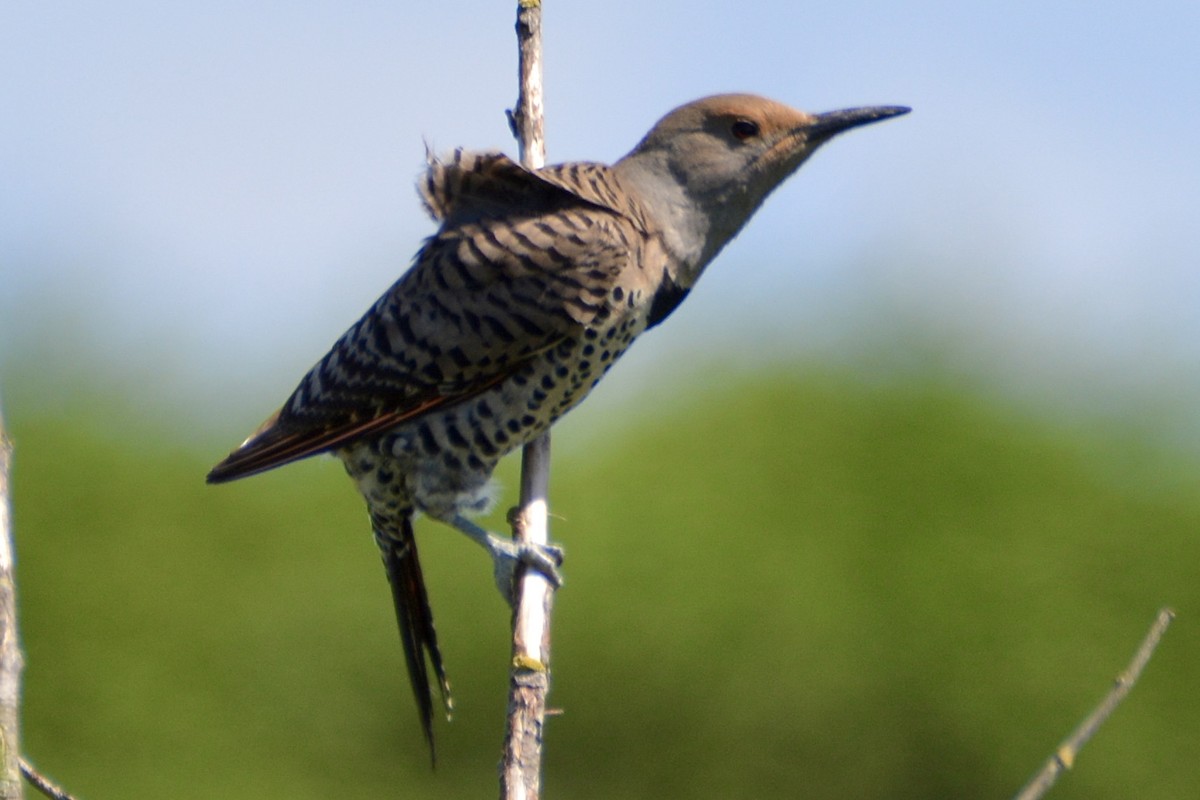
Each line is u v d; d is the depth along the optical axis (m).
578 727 15.01
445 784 14.68
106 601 15.06
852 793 15.16
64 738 14.62
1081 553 15.64
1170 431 16.52
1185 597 15.51
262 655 14.97
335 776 14.59
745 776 14.98
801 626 15.22
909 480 15.99
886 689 15.23
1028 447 16.14
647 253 8.15
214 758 14.55
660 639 15.07
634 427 16.48
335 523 15.61
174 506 15.66
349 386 8.12
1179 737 15.12
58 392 16.16
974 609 15.39
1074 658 15.25
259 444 8.17
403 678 14.90
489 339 7.89
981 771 15.17
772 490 15.95
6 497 5.07
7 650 4.82
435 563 14.99
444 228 8.14
